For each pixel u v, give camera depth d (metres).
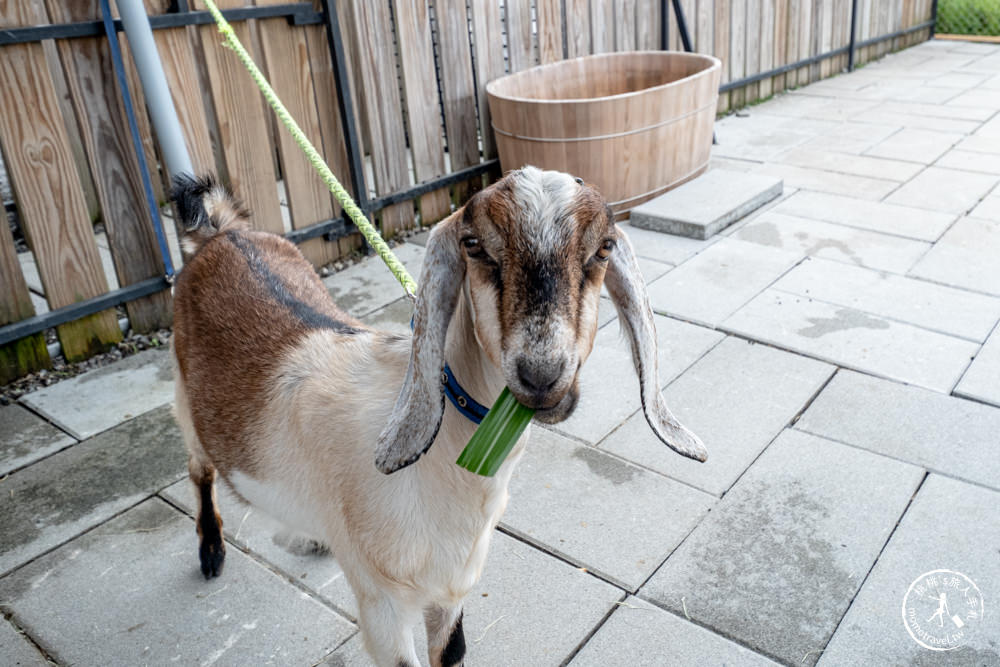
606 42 6.85
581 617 2.62
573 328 1.42
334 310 2.55
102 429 3.70
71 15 4.00
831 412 3.54
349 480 1.95
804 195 5.90
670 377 3.86
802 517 2.97
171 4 4.32
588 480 3.23
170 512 3.19
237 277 2.56
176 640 2.62
